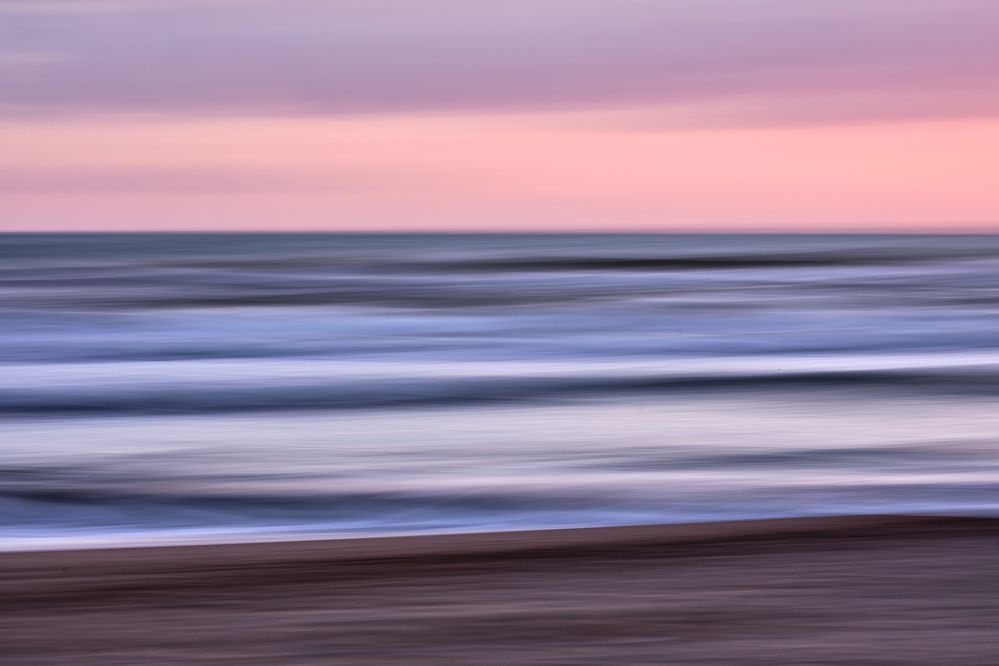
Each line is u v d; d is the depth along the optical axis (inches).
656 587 283.0
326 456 532.1
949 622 247.1
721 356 1013.2
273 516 419.2
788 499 436.8
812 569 302.8
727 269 2428.6
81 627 248.2
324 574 303.7
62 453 538.0
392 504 435.5
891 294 1647.4
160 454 536.4
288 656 225.0
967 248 4375.0
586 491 453.7
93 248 5078.7
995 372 863.7
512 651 226.8
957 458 522.9
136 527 404.2
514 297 1621.6
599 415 667.4
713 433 597.0
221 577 300.8
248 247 5285.4
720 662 219.9
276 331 1222.9
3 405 706.8
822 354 1021.8
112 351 1050.1
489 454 537.0
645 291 1724.9
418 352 1047.6
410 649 228.5
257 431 609.6
